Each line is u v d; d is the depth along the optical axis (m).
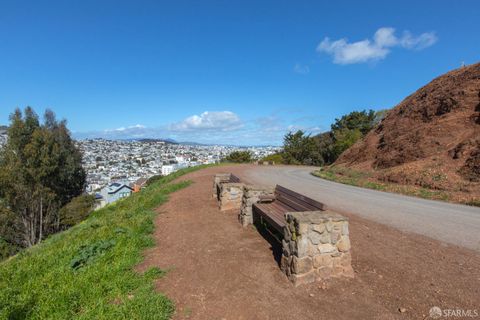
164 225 6.90
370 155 23.02
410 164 16.72
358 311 3.38
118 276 4.07
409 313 3.34
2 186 28.20
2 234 29.11
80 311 3.40
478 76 19.64
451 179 13.47
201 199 10.04
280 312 3.34
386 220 7.65
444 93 21.11
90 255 4.92
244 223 6.70
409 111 23.31
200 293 3.75
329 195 12.25
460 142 16.06
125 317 3.10
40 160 30.19
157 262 4.72
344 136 45.38
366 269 4.46
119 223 6.99
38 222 31.67
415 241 5.84
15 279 4.37
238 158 48.69
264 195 6.79
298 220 3.98
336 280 4.07
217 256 4.93
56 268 4.61
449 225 7.23
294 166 40.00
